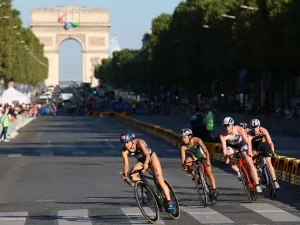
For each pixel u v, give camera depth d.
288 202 42.56
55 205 42.78
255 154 45.62
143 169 36.28
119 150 91.94
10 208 41.75
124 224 35.50
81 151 90.38
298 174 50.47
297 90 173.00
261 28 153.25
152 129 130.00
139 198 36.25
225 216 37.41
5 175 61.22
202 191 40.91
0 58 195.00
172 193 36.97
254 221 35.62
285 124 138.00
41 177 59.31
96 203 43.41
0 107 125.75
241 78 188.25
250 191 42.53
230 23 189.75
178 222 35.72
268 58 156.25
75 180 56.78
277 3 148.62
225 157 42.94
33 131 147.25
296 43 142.88
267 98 180.50
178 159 76.69
